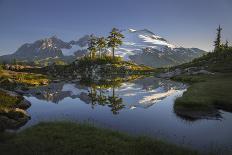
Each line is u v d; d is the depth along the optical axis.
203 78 86.50
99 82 96.44
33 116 32.69
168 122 29.80
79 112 36.25
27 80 87.50
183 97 41.53
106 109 38.84
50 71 157.12
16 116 28.78
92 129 22.06
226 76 84.31
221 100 38.53
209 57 155.62
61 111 36.94
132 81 100.25
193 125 28.50
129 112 36.19
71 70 154.25
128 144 18.12
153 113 35.34
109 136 20.00
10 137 19.45
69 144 17.69
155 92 61.69
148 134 24.44
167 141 21.27
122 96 54.78
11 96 39.03
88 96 55.03
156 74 147.00
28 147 16.77
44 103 44.78
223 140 22.89
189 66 144.12
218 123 29.25
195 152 17.81
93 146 17.48
